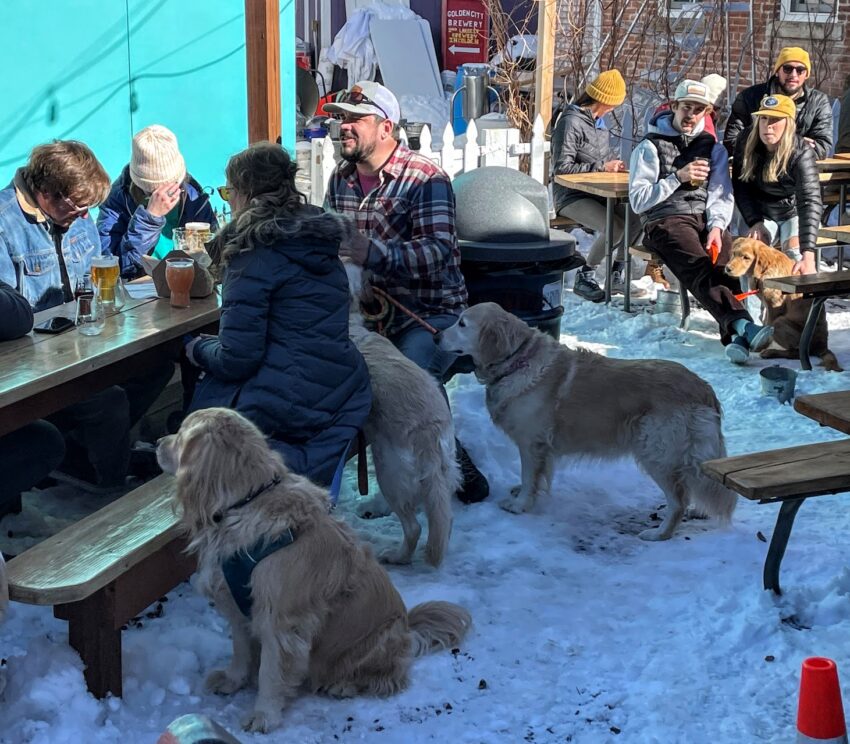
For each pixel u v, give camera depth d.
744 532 4.59
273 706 3.16
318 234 3.80
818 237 7.88
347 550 3.23
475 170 5.91
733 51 12.63
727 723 3.18
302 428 3.88
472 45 17.78
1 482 3.92
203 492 3.04
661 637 3.71
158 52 7.41
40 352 3.78
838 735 2.40
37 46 6.58
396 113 5.04
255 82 6.88
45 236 4.54
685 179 7.27
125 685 3.31
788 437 5.68
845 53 11.82
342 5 18.19
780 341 7.05
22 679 3.11
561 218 9.16
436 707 3.30
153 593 3.37
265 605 3.06
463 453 4.94
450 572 4.23
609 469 5.38
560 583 4.14
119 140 7.23
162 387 5.14
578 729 3.19
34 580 2.98
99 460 4.74
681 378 4.54
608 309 8.22
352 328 4.44
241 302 3.77
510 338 4.66
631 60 13.18
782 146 7.47
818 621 3.80
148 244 5.24
